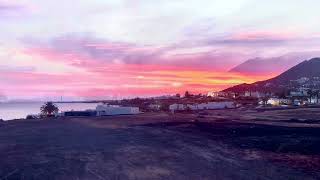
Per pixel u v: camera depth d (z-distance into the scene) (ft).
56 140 125.90
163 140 118.21
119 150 99.25
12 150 104.37
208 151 92.94
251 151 90.99
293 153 86.79
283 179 60.44
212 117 227.40
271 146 98.58
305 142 104.47
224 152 90.53
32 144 116.47
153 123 189.16
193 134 133.49
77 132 152.25
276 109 314.76
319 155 83.35
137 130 154.40
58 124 199.31
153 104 411.34
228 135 126.93
